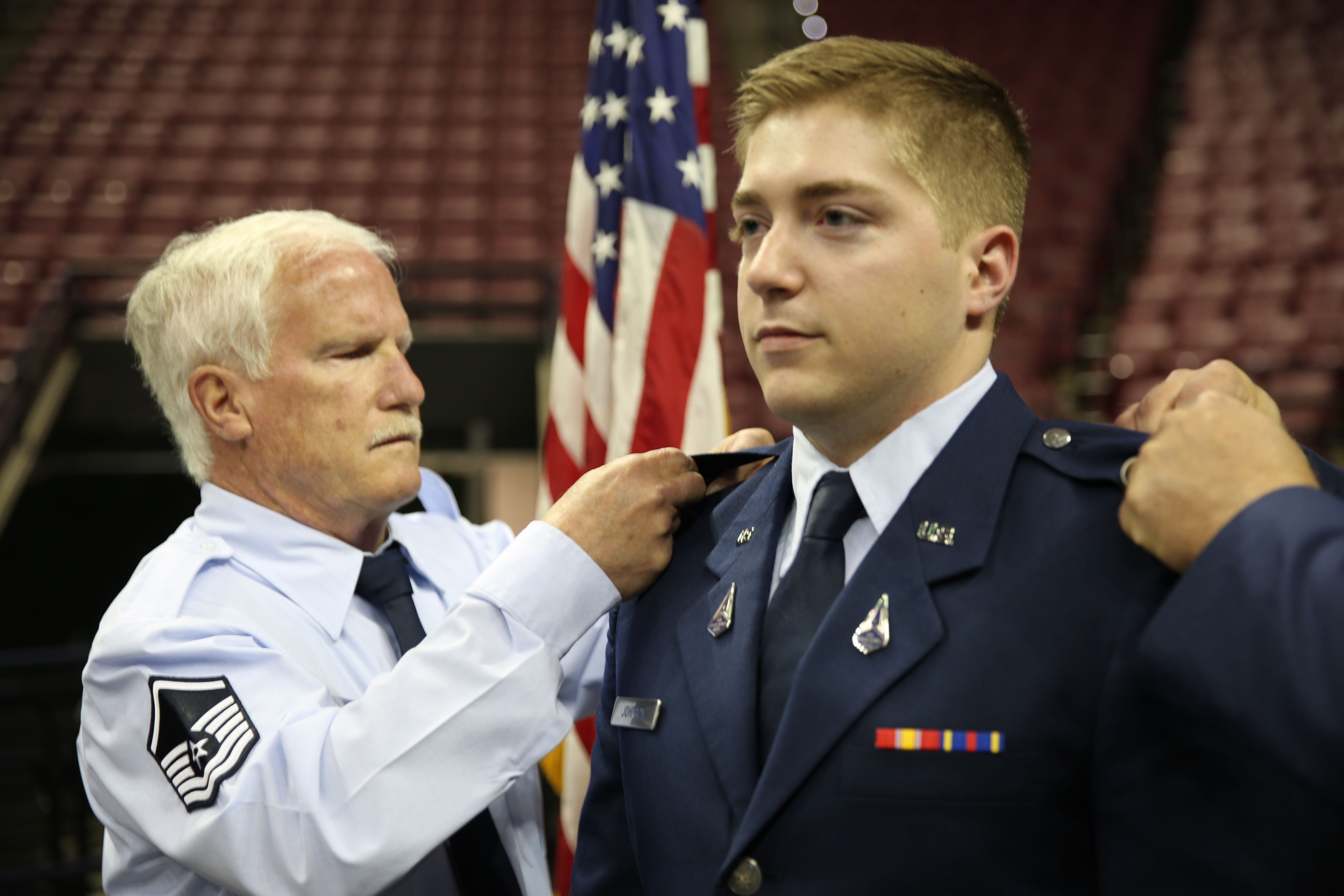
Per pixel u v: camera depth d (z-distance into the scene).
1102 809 0.61
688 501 0.90
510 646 0.90
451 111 7.10
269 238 1.10
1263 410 0.75
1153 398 0.79
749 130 0.72
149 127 6.65
